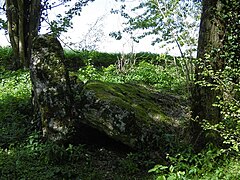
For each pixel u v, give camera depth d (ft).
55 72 16.60
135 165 14.74
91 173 14.37
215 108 14.60
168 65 31.22
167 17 21.38
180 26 21.18
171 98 22.43
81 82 19.36
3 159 14.57
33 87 17.22
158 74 30.07
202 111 14.96
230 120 14.30
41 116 16.46
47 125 16.14
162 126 17.85
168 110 20.63
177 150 15.05
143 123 16.63
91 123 15.74
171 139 16.20
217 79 14.01
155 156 15.44
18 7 30.94
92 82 18.03
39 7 31.58
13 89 23.77
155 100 21.39
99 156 15.90
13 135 16.76
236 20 14.53
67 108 16.25
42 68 16.60
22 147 15.81
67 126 16.05
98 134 16.49
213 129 13.61
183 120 18.47
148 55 38.19
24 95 22.11
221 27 14.61
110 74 29.60
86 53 37.22
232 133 13.79
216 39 14.65
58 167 14.28
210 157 13.57
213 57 14.61
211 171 13.19
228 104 13.53
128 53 33.35
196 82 13.79
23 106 19.71
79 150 15.46
